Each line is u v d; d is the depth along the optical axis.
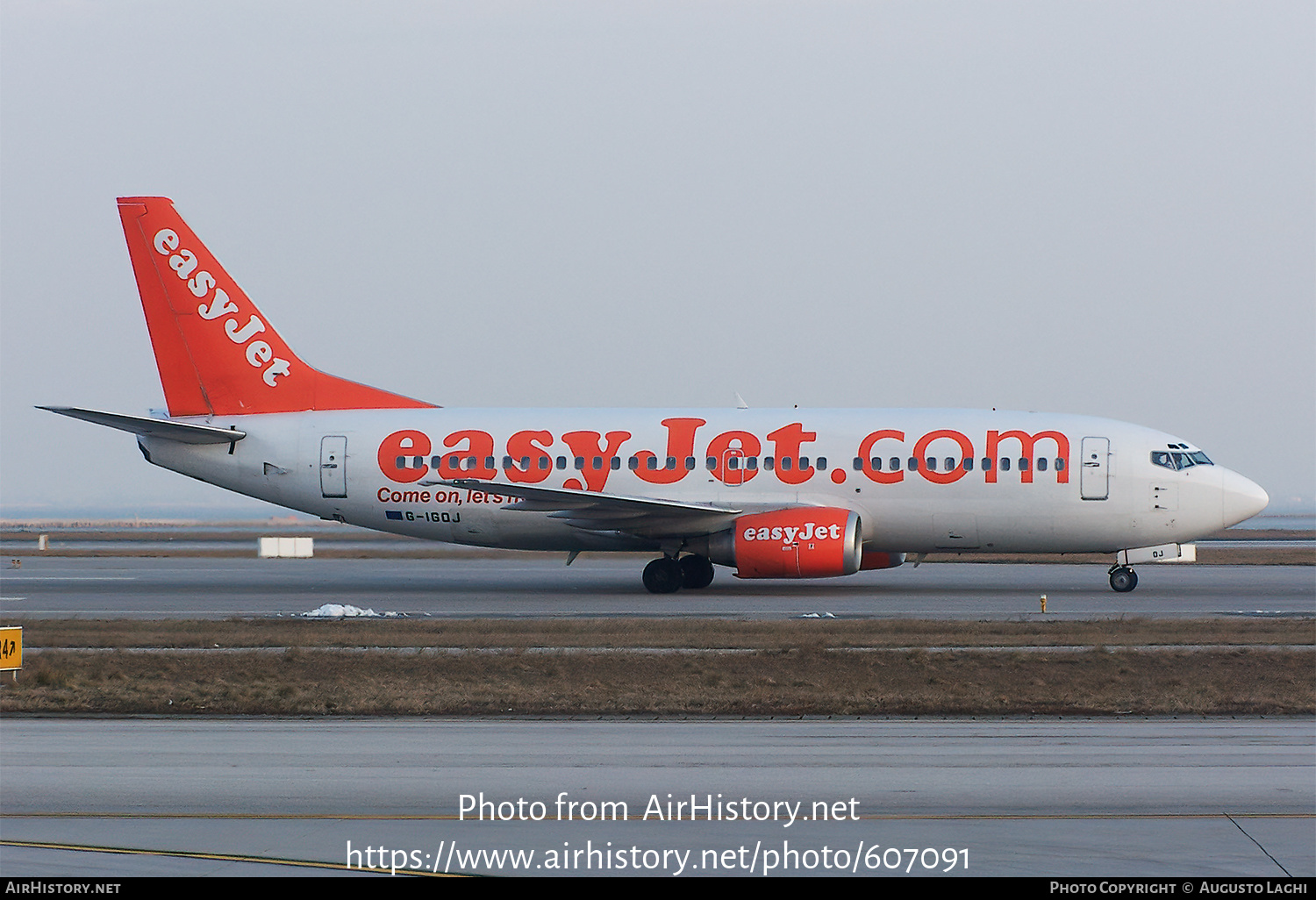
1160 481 160.88
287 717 83.19
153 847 51.56
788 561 159.25
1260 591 170.50
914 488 164.38
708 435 169.50
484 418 174.62
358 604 155.12
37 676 95.69
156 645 114.69
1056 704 86.31
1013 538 165.12
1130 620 128.62
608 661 103.50
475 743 73.00
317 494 174.75
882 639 116.06
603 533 171.88
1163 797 59.25
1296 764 66.44
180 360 178.25
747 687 93.44
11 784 62.19
